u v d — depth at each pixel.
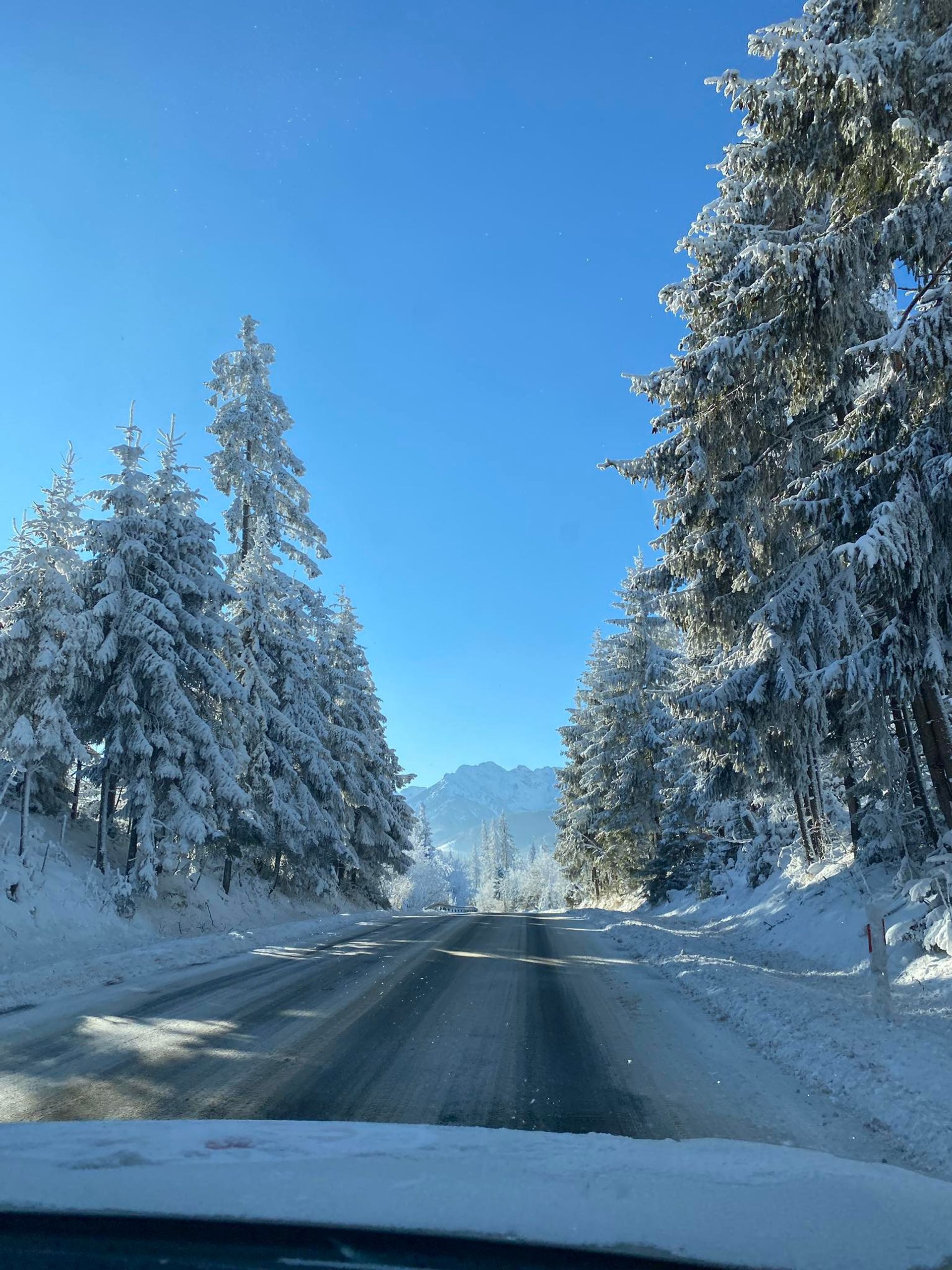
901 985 9.94
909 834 14.45
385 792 42.41
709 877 28.88
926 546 10.28
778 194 13.55
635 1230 2.99
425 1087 5.85
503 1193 3.32
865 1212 3.18
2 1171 3.53
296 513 33.06
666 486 15.56
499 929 22.88
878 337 12.41
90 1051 6.82
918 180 9.52
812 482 11.85
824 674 12.26
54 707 17.47
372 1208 3.14
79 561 18.78
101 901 18.58
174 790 20.78
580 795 47.41
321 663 37.81
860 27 10.44
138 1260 2.92
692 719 15.50
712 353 12.87
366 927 22.22
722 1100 5.59
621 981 11.64
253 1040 7.32
